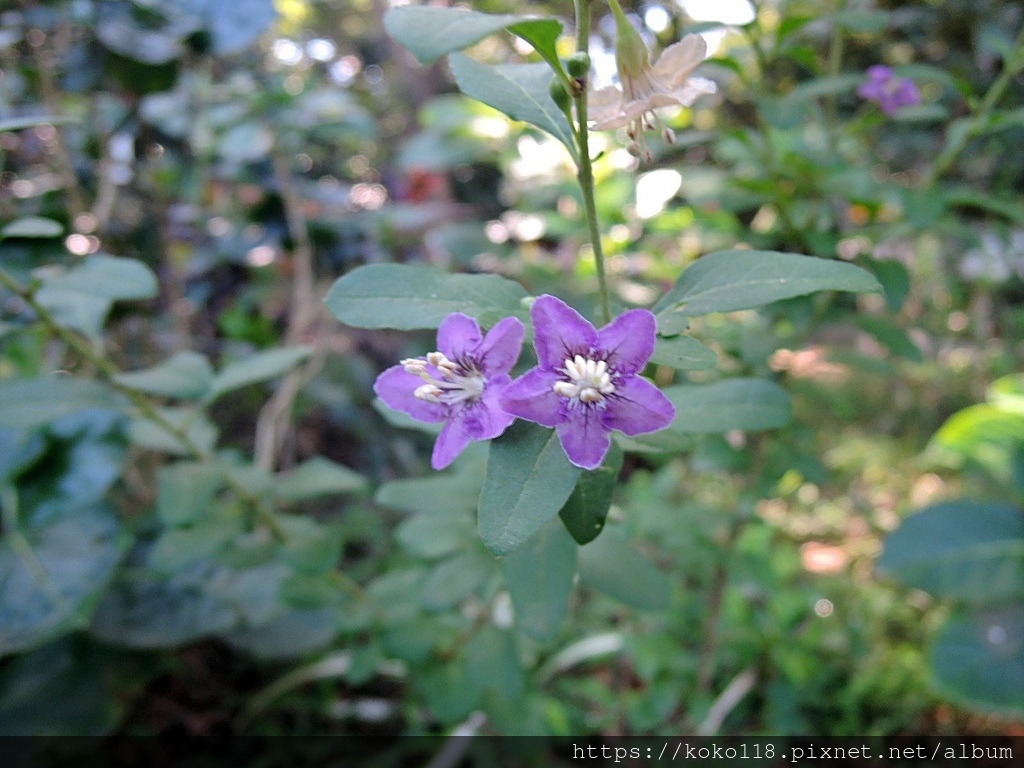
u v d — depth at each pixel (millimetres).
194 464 107
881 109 116
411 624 113
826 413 240
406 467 218
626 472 241
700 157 203
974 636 146
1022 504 175
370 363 244
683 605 162
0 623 110
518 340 59
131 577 135
